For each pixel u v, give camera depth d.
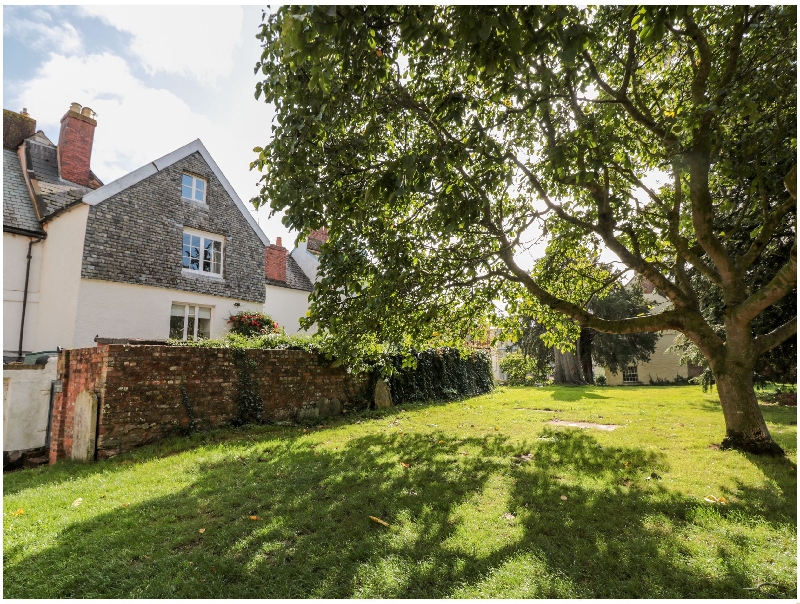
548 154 4.57
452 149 4.27
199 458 5.90
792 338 9.96
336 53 3.55
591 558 2.94
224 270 14.50
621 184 7.94
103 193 11.48
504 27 2.93
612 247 6.66
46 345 11.27
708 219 6.00
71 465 6.18
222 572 2.86
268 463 5.57
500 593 2.54
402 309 6.43
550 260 8.62
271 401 8.89
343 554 3.06
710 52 5.54
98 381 6.67
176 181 13.41
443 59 5.12
